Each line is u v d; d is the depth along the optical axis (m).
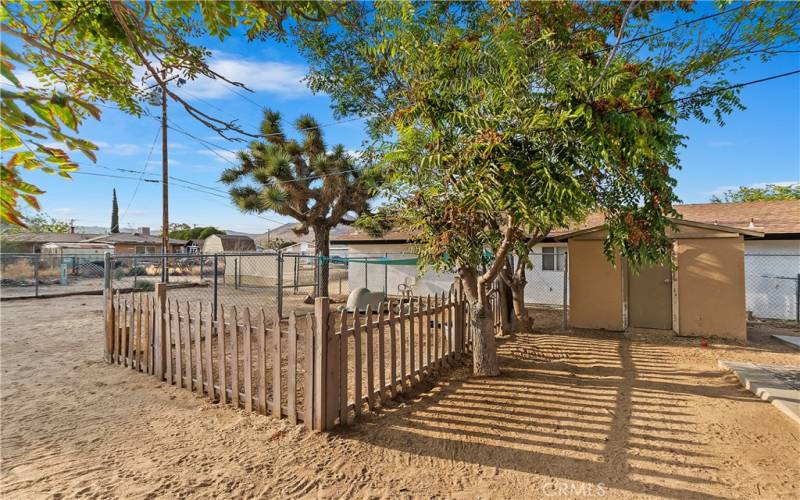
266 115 12.75
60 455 3.18
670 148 4.48
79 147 0.98
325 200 12.91
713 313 7.89
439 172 4.44
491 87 3.73
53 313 11.13
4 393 4.60
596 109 3.40
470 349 6.76
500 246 5.41
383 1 4.91
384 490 2.77
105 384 4.90
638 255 4.36
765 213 12.33
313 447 3.33
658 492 2.77
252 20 1.46
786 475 2.98
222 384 4.30
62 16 1.52
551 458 3.23
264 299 14.09
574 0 5.23
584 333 8.41
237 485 2.78
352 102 7.39
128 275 23.28
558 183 3.33
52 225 41.47
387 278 15.72
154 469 2.97
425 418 3.99
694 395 4.68
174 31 1.65
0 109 0.86
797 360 6.29
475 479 2.92
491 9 5.66
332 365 3.69
